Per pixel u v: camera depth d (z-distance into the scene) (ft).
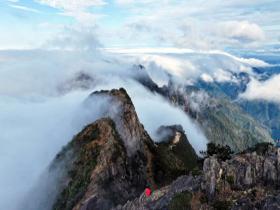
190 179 193.06
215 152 227.40
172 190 190.90
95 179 336.90
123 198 326.85
